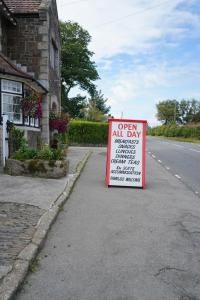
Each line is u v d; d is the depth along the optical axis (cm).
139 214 732
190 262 491
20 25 1705
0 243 512
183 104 10212
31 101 1437
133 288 415
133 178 1038
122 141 1055
